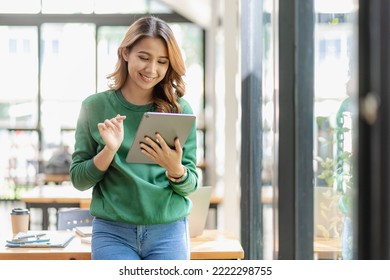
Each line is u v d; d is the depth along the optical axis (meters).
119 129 2.67
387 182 1.61
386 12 1.58
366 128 1.64
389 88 1.58
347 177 2.68
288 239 3.00
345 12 2.61
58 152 9.52
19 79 11.54
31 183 11.27
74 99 11.58
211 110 10.55
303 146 2.97
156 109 2.85
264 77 4.38
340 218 2.82
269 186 4.20
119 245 2.76
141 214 2.71
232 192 6.54
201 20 11.34
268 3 4.06
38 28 11.57
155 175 2.76
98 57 11.59
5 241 3.63
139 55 2.72
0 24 11.53
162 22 2.76
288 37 2.95
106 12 11.59
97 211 2.80
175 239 2.79
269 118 4.12
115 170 2.76
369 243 1.68
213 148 9.99
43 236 3.69
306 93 2.95
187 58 11.62
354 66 1.69
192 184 2.77
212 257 3.43
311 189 2.97
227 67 6.55
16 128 11.41
